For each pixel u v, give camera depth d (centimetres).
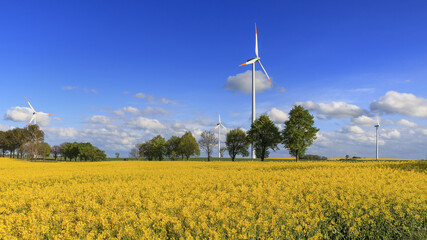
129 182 2027
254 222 920
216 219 965
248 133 6650
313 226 920
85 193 1594
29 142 12475
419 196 1259
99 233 911
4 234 935
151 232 889
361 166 3238
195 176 2309
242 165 4034
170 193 1497
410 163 3306
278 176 2156
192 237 826
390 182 1758
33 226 970
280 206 1085
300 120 5691
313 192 1393
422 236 934
